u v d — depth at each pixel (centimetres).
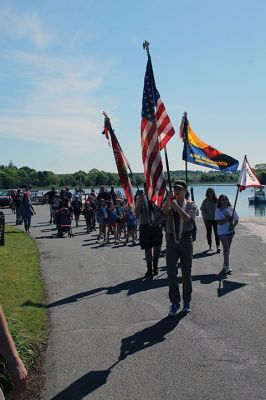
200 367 412
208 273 814
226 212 813
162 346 465
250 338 481
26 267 862
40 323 524
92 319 559
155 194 637
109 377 397
